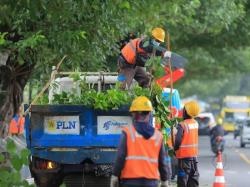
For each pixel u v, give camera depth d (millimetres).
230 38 69875
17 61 23234
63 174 27062
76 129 26656
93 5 23453
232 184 39969
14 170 19312
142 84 27844
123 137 18234
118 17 25828
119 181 18469
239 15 61656
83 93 27562
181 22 53562
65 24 23609
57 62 25281
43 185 27000
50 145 26625
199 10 57969
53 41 23125
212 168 53094
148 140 18219
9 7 21016
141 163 18094
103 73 31016
